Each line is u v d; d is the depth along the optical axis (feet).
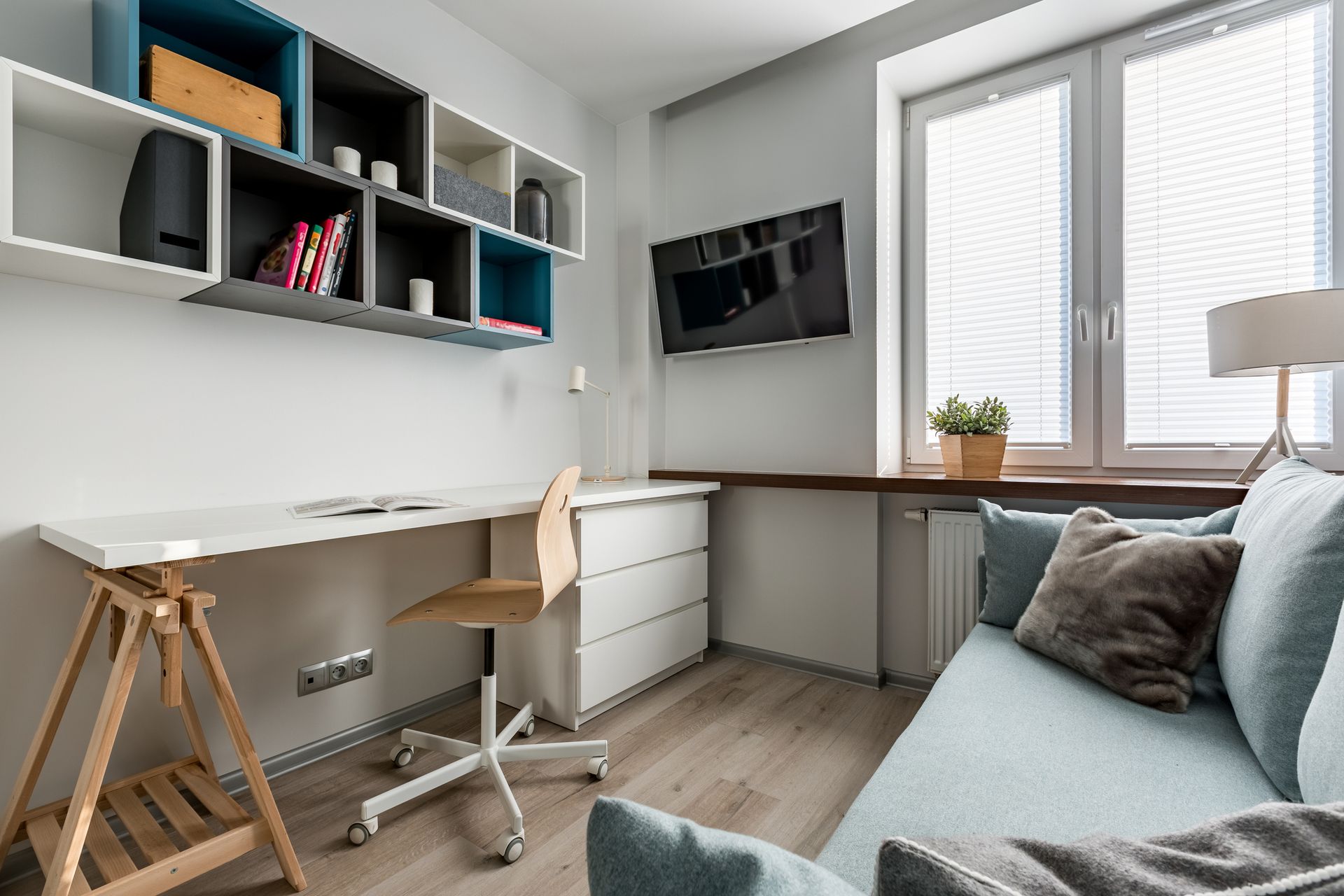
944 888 1.10
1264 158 6.86
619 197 10.63
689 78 9.27
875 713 7.66
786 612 9.27
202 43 5.59
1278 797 3.12
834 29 8.18
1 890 4.64
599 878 1.43
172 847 4.35
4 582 4.75
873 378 8.59
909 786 3.27
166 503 5.51
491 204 7.32
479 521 8.24
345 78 6.17
